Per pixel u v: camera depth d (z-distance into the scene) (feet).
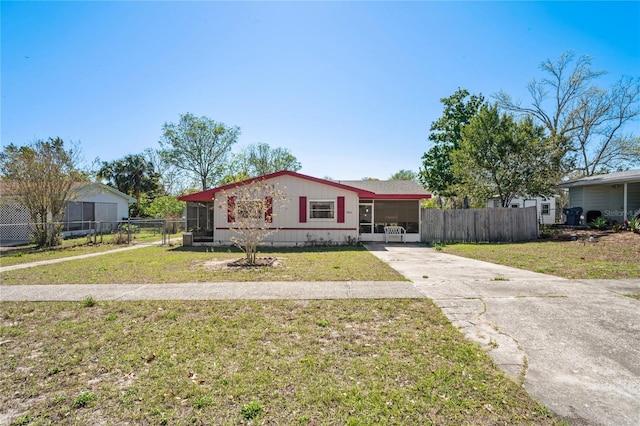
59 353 11.71
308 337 12.92
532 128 59.67
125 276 24.72
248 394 8.96
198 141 123.54
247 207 31.94
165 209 91.50
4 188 49.21
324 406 8.40
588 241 41.86
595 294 18.57
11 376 10.11
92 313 16.10
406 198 50.57
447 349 11.72
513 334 13.15
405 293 19.27
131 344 12.36
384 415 8.01
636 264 27.25
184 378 9.84
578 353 11.46
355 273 25.20
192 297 18.72
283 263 30.53
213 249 43.42
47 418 8.04
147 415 8.10
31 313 16.22
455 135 84.74
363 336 13.01
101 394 9.05
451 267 27.91
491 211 51.60
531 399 8.69
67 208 67.77
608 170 90.84
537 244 43.37
